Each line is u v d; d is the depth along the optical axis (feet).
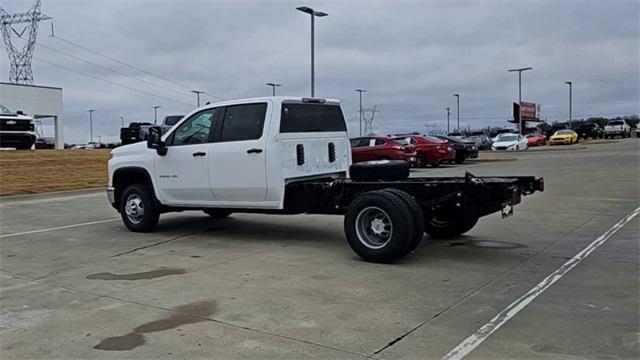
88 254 25.82
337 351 13.96
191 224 34.06
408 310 17.01
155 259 24.52
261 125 26.48
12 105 144.46
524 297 18.17
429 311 16.89
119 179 32.63
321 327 15.64
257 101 26.81
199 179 28.58
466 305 17.43
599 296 18.13
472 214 23.80
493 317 16.30
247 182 26.81
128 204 31.78
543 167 78.13
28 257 25.35
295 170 26.86
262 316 16.60
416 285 19.72
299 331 15.35
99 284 20.44
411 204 22.74
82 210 41.93
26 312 17.33
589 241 27.02
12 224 35.19
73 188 55.11
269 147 26.07
